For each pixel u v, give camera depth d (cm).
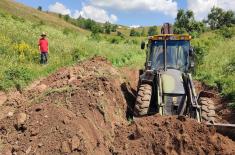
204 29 4622
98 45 2647
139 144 740
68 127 705
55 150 661
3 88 1103
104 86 980
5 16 3050
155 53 1058
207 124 802
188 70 1030
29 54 1641
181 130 736
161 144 720
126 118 995
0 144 699
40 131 706
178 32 4322
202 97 912
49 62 1636
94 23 9319
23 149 671
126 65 1977
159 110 847
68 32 3409
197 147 718
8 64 1327
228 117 1105
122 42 4025
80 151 670
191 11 4544
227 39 3462
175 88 893
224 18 5847
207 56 2203
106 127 827
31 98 965
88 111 812
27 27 2439
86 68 1268
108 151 753
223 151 720
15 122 749
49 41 2125
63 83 1054
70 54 1875
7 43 1650
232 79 1477
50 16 8650
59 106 786
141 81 941
